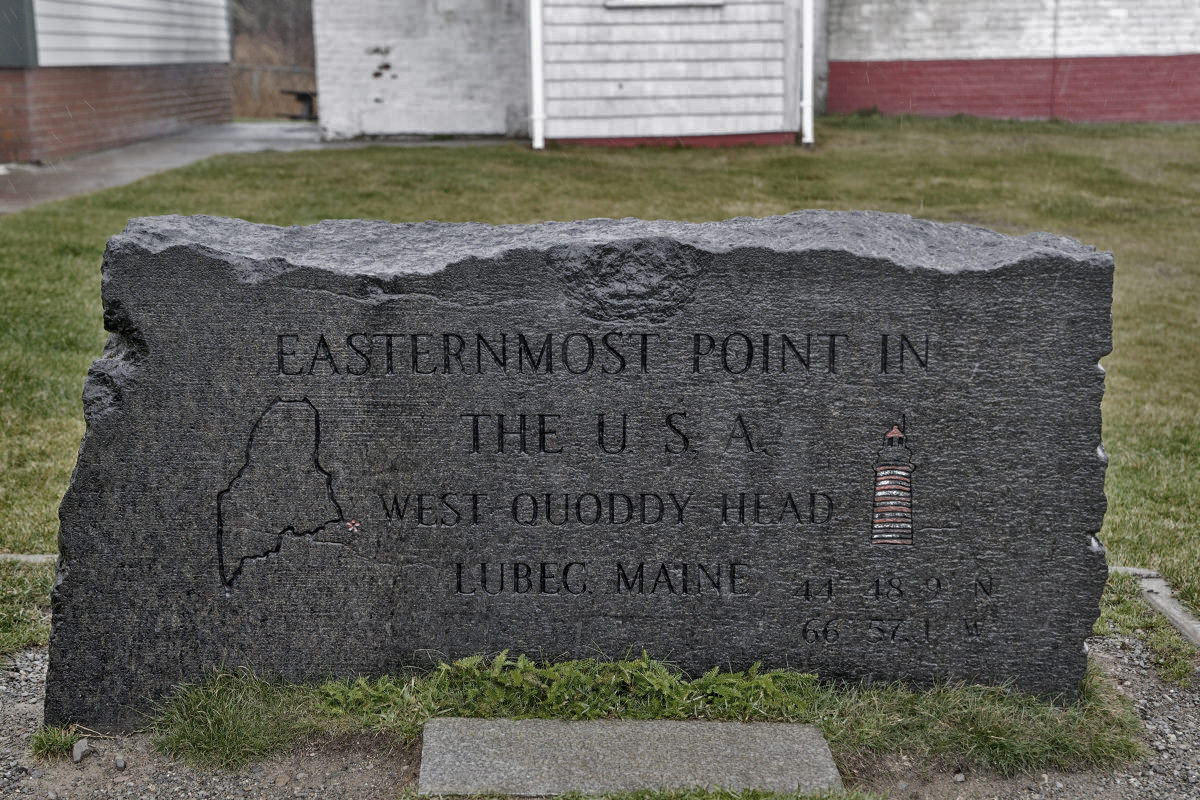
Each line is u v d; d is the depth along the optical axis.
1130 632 5.22
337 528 4.28
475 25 19.53
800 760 3.95
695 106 17.28
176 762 4.05
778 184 15.02
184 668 4.32
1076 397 4.20
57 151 16.81
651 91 17.14
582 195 13.87
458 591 4.35
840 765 4.02
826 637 4.39
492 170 15.26
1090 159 18.22
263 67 36.91
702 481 4.29
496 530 4.31
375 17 19.45
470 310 4.17
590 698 4.23
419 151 17.14
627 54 16.98
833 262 4.14
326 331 4.16
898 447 4.25
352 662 4.38
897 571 4.34
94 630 4.27
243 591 4.29
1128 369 9.44
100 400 4.18
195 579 4.27
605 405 4.24
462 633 4.38
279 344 4.16
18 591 5.32
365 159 16.27
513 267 4.15
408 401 4.22
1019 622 4.36
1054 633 4.36
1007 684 4.39
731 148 17.30
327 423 4.22
